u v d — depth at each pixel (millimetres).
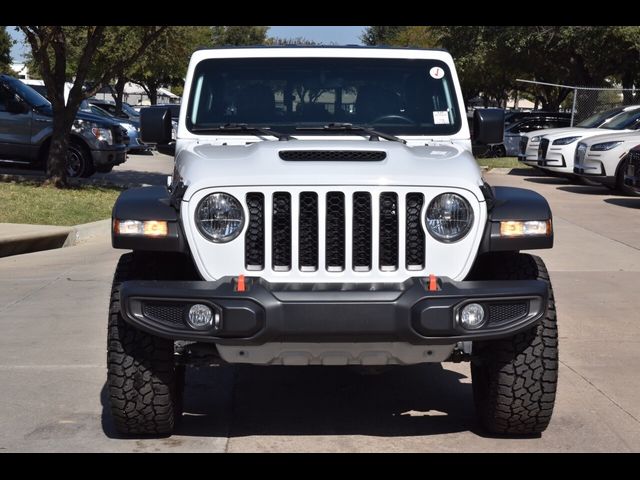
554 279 10039
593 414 5648
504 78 42469
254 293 4461
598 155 18438
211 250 4676
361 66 6012
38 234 11805
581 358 6949
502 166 25734
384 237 4723
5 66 54062
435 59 6059
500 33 31734
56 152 17172
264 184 4645
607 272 10477
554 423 5484
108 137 19219
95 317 8109
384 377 6492
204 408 5777
